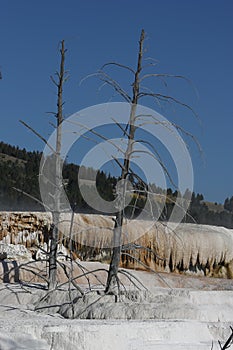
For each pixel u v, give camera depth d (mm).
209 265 23906
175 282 20297
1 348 11508
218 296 16031
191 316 14258
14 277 18547
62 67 16297
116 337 12164
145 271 21562
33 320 13344
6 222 21906
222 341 12883
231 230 25125
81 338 11906
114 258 15125
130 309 14070
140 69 15281
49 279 16297
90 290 15617
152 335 12500
